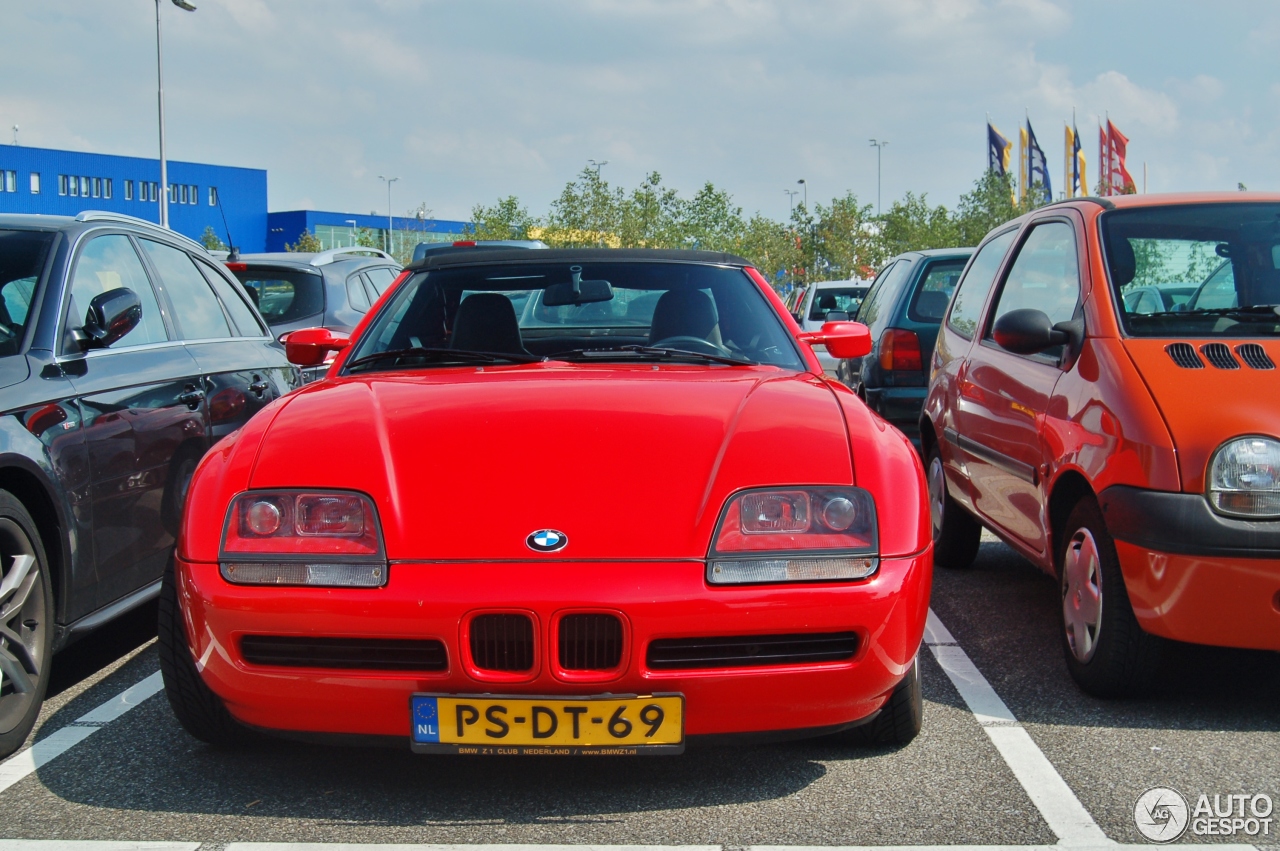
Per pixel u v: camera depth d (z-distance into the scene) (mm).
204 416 4590
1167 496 3326
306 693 2713
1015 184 50875
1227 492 3262
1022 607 4906
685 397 3201
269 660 2748
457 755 2951
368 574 2676
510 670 2660
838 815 2809
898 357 7773
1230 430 3309
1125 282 4055
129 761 3203
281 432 3051
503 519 2713
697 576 2658
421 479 2816
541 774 3086
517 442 2916
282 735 2818
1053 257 4637
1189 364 3586
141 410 4121
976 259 5859
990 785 2994
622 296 4094
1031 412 4246
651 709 2664
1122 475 3461
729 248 43656
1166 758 3186
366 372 3807
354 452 2902
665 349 3805
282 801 2914
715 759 3182
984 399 4875
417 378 3518
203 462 3033
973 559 5660
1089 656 3680
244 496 2826
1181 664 4070
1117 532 3443
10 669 3252
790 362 3809
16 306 3852
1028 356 4461
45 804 2900
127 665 4203
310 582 2695
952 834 2699
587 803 2893
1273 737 3352
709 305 3982
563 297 4098
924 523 2883
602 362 3773
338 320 8727
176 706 3109
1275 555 3221
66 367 3805
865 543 2768
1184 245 4195
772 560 2703
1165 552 3311
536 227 46656
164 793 2971
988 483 4816
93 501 3768
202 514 2848
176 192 89688
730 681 2680
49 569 3521
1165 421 3406
